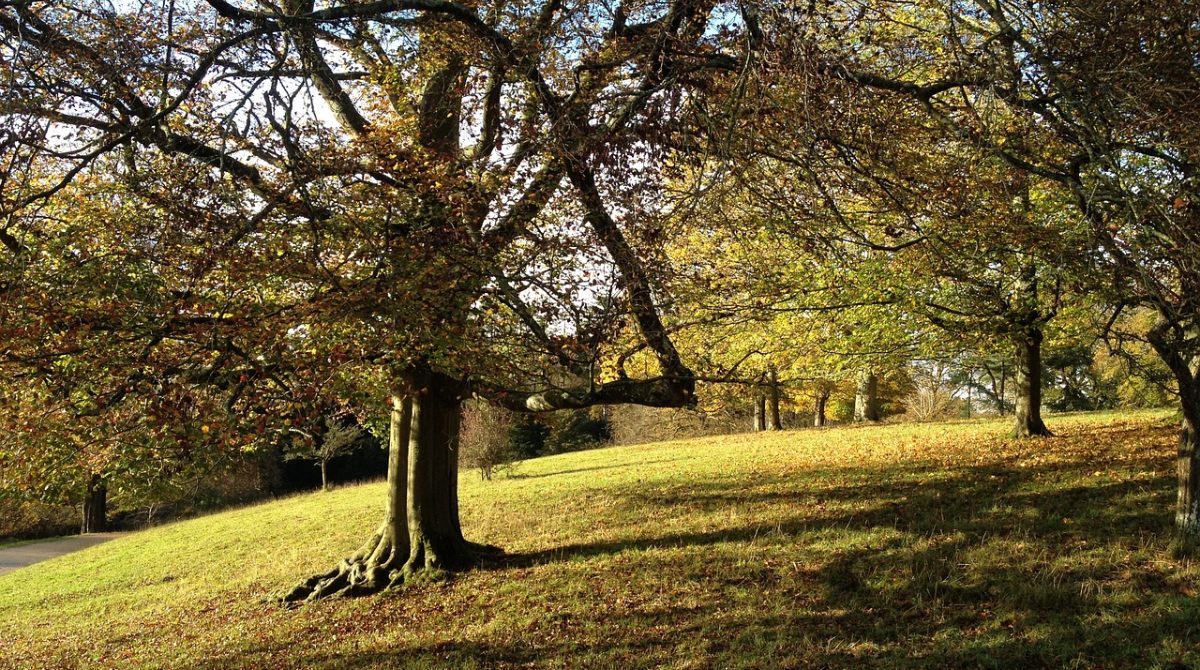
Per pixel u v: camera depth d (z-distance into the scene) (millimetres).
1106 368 29797
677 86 7590
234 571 16266
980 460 15094
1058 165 8367
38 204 8516
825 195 7637
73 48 7172
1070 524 9828
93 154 6836
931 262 11164
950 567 8914
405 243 7977
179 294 7879
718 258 11312
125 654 10586
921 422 28031
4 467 9453
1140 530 9180
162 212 8109
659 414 47812
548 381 9375
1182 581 7629
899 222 10789
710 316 10828
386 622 9766
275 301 8625
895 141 8805
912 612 8008
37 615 15742
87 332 7375
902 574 8969
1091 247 7766
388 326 7953
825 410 42500
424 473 11516
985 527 10203
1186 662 6258
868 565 9383
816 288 13000
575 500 17375
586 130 7980
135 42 7285
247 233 7723
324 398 8344
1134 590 7629
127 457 9133
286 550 17453
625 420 48844
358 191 8453
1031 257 12211
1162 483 11008
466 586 10680
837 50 7586
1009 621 7504
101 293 7516
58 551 28906
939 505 11742
